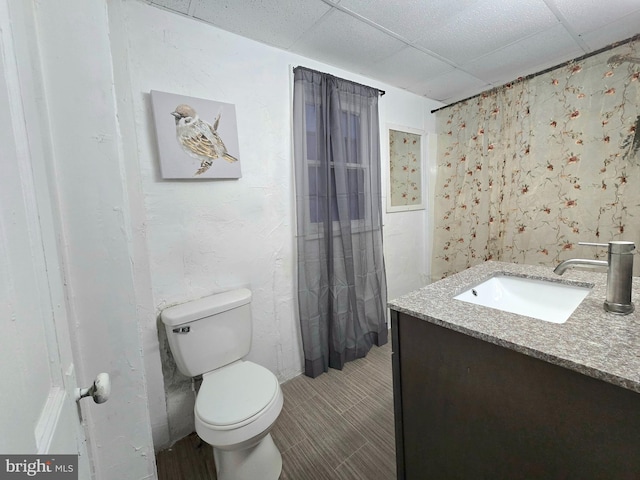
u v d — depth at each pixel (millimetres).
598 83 1893
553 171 2117
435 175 2914
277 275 1884
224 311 1493
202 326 1429
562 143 2061
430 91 2619
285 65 1819
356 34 1675
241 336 1562
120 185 864
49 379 479
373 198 2268
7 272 356
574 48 1907
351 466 1320
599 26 1674
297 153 1842
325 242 1997
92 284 843
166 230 1460
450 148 2764
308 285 1936
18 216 412
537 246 2234
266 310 1853
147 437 972
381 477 1263
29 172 479
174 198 1473
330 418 1618
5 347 335
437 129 2871
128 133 1298
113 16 1247
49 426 431
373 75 2256
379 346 2383
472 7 1483
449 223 2816
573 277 1319
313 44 1759
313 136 1898
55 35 751
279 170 1832
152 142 1396
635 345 732
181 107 1437
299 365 2043
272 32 1613
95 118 815
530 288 1396
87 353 854
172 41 1418
